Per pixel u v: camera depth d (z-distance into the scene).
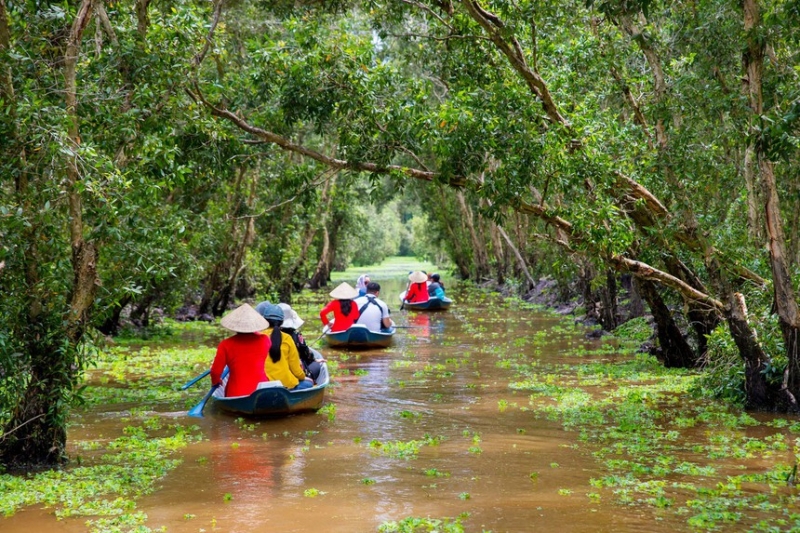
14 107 7.52
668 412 10.71
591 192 12.50
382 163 12.79
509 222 41.97
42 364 7.82
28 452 7.93
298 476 7.65
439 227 55.50
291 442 9.24
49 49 9.13
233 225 27.44
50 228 7.80
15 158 7.52
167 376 14.52
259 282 34.50
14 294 7.59
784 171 13.38
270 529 6.05
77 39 8.32
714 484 7.19
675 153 12.84
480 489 7.10
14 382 7.58
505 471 7.73
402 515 6.36
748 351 10.73
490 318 27.05
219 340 21.05
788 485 7.09
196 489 7.22
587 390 12.70
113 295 8.22
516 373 14.68
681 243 13.88
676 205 12.99
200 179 14.27
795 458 8.08
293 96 12.91
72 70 8.30
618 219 12.00
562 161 11.58
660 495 6.80
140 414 11.02
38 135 7.35
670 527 5.96
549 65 14.44
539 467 7.89
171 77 10.48
